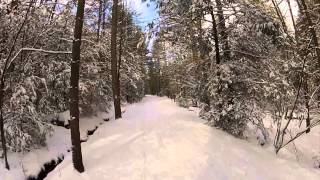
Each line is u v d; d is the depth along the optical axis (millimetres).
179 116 16172
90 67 18016
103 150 12242
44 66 14625
